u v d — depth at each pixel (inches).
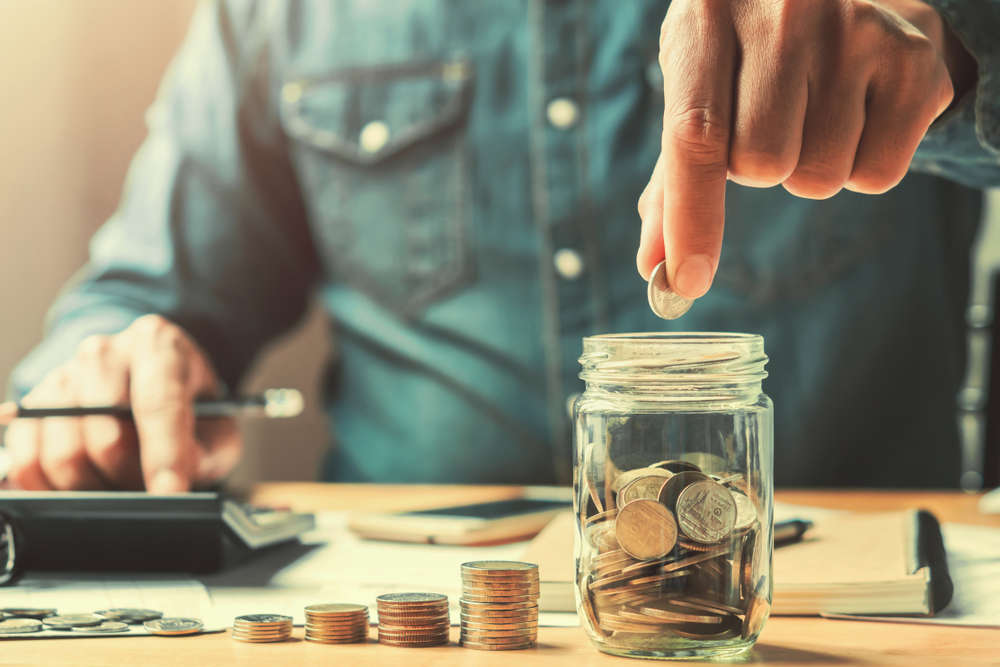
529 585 24.7
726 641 22.9
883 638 25.3
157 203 74.1
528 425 71.7
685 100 24.1
